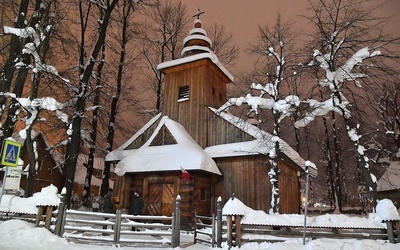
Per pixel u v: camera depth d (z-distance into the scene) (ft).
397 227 29.22
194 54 74.95
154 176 56.39
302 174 70.69
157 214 54.39
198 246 35.22
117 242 32.17
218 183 59.67
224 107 50.26
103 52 77.00
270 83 49.47
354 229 30.89
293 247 28.43
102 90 71.97
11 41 47.16
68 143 62.18
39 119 45.62
